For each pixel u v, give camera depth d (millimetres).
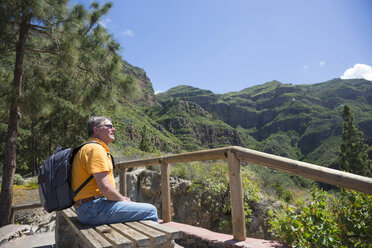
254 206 5453
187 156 2832
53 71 9789
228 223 5738
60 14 8000
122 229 1819
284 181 7242
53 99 9531
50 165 2033
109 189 1879
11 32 8359
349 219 2127
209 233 2551
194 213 6180
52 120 17719
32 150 24219
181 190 6523
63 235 3018
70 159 2043
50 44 8664
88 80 9961
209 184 6312
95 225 1978
